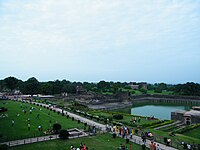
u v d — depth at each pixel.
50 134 59.12
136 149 49.19
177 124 91.44
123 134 58.75
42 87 191.12
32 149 47.03
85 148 45.47
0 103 116.38
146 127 78.19
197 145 54.84
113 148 49.25
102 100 163.75
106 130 65.81
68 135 56.47
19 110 95.69
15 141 52.25
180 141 57.84
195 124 88.94
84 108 121.44
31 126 67.56
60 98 162.75
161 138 60.00
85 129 65.62
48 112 96.31
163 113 140.50
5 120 74.44
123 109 161.00
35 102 131.12
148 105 194.50
